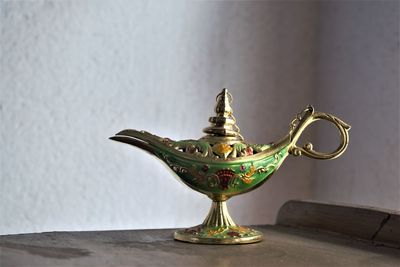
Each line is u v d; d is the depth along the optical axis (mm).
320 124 726
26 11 584
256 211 704
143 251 446
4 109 581
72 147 610
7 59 579
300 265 424
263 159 474
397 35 650
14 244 454
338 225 535
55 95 601
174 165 469
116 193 631
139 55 635
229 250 458
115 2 624
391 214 498
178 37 653
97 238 488
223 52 676
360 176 681
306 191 731
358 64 688
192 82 660
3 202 584
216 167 466
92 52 615
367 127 676
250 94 692
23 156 590
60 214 607
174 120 652
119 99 627
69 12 603
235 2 682
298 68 720
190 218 666
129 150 636
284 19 711
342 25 706
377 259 448
